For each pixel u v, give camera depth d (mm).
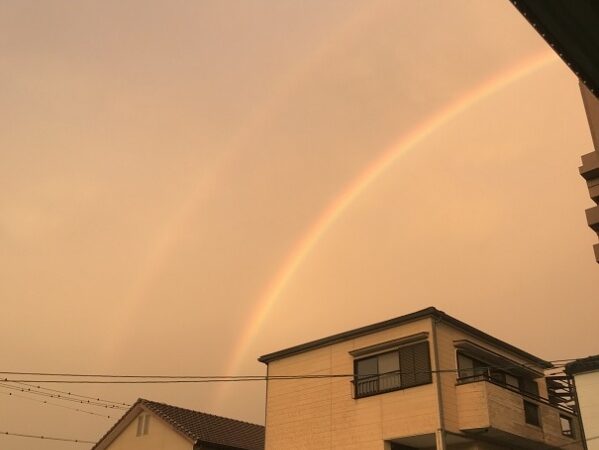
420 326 19797
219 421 29031
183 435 24984
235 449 25750
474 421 18359
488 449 19234
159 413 26297
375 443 19266
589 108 6867
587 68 4016
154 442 26000
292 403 22297
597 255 6551
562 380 22875
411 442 19328
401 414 18953
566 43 3791
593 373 16266
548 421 21047
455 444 19344
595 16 3518
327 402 21219
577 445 21578
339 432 20375
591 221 6637
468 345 19938
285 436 21938
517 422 19266
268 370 23844
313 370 22219
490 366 21156
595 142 6742
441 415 18016
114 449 27406
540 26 3670
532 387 22953
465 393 18875
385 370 20156
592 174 6875
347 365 21266
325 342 22125
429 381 18703
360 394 20359
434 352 19016
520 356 23250
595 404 15938
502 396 19156
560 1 3441
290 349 23094
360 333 21188
